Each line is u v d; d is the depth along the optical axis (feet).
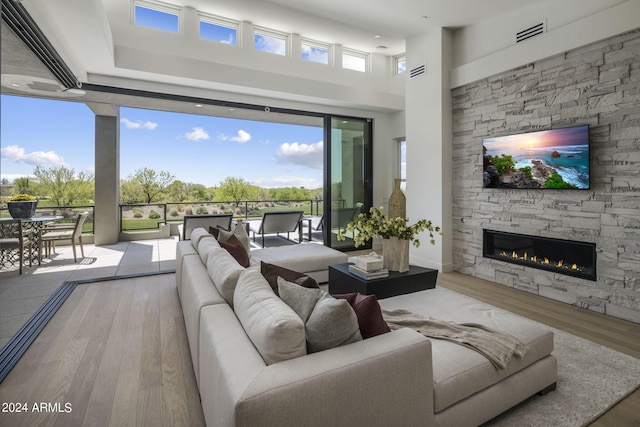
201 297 6.39
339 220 20.58
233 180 52.85
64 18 9.50
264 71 16.38
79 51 11.71
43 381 6.70
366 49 20.61
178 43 15.79
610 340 8.61
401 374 4.34
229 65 15.23
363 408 4.05
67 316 10.08
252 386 3.55
